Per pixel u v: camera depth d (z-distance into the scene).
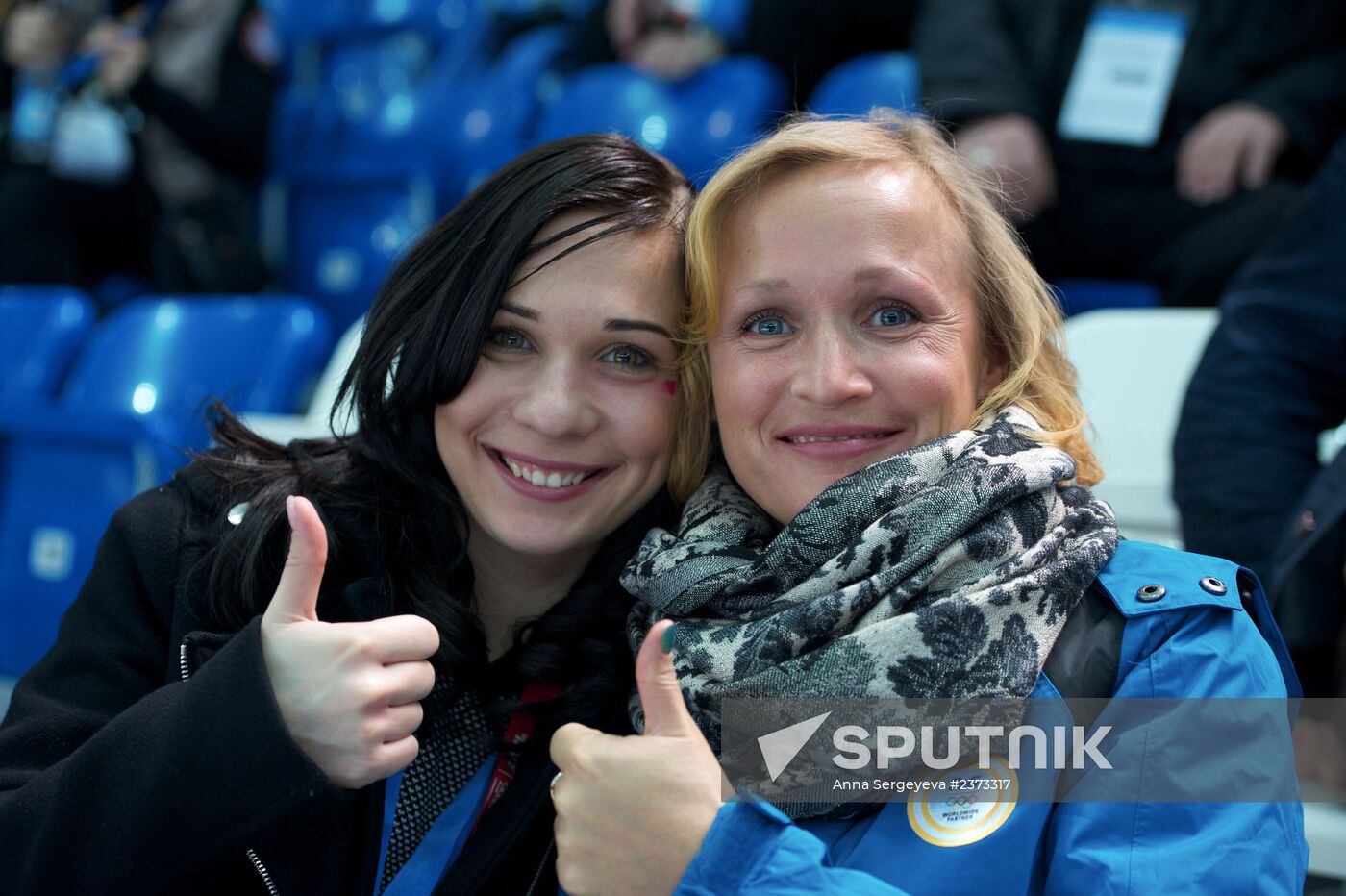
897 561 1.14
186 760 1.04
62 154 4.03
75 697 1.27
